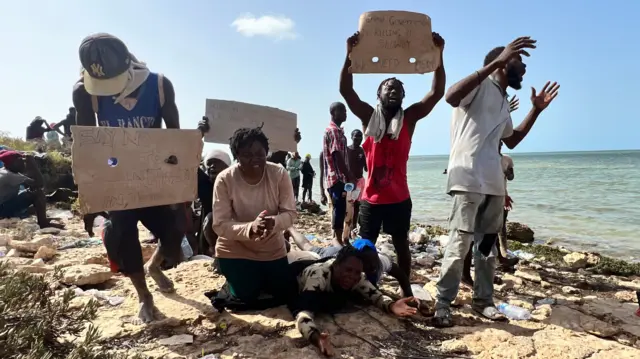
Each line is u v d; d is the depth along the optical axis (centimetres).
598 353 307
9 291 258
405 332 340
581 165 6025
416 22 379
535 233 1088
